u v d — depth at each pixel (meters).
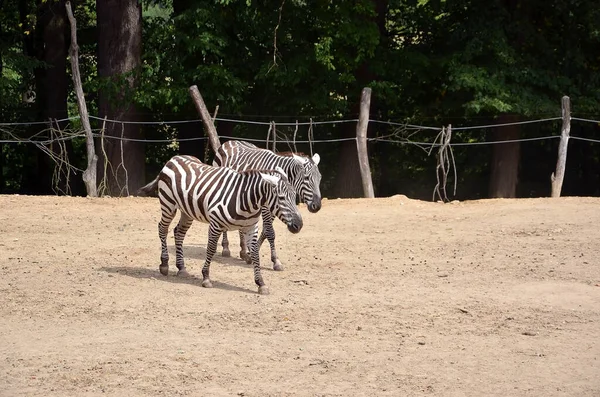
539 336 9.03
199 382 7.51
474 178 27.86
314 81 24.70
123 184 23.08
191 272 11.91
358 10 23.33
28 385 7.41
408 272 12.09
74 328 9.20
